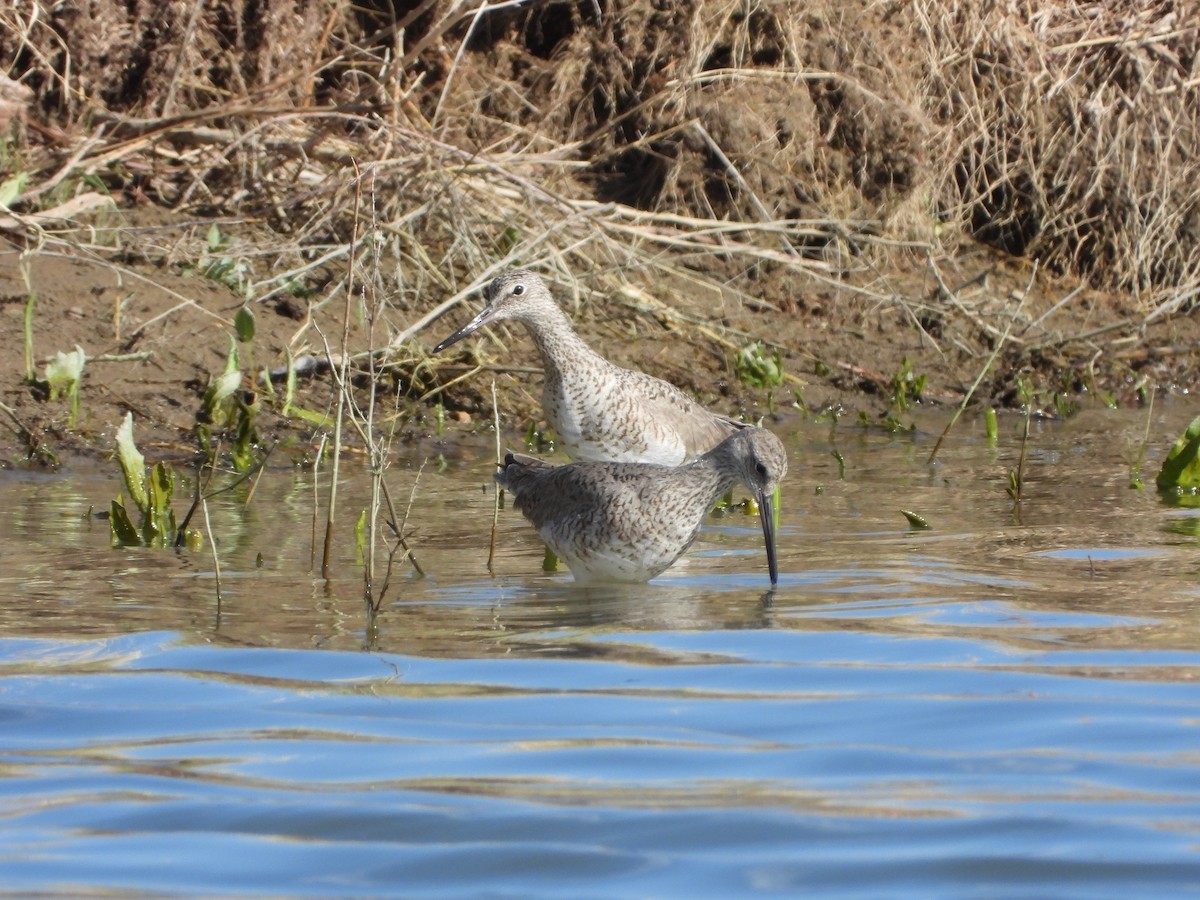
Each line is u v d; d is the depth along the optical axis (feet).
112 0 58.54
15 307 50.34
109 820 19.88
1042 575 33.30
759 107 66.13
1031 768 21.36
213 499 41.11
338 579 33.27
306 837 19.34
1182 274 70.95
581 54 66.49
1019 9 73.56
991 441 52.16
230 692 24.85
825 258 64.95
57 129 56.49
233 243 55.52
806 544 37.35
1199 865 18.37
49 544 35.63
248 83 60.49
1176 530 38.24
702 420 45.11
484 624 29.43
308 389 50.88
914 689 24.89
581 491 33.99
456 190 57.26
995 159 70.85
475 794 20.58
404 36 66.18
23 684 25.21
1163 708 23.75
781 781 20.99
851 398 57.62
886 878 18.15
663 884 18.06
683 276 59.62
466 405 52.85
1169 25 73.67
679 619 29.84
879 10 69.41
